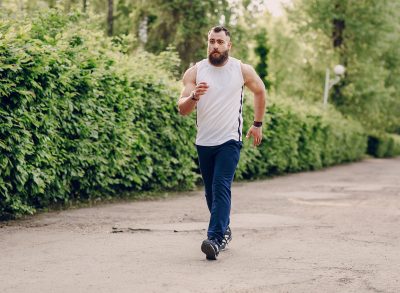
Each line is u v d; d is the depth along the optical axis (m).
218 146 5.84
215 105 5.82
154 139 12.08
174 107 12.70
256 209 10.12
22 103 8.02
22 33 8.29
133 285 4.63
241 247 6.36
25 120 8.06
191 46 27.89
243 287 4.63
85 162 9.78
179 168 12.98
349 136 31.83
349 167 27.88
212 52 5.80
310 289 4.62
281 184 16.56
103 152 10.20
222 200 5.74
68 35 10.27
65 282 4.70
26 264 5.32
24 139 8.02
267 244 6.56
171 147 12.75
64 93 9.00
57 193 9.32
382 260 5.77
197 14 27.67
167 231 7.36
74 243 6.41
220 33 5.80
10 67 7.62
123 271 5.10
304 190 14.41
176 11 27.86
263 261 5.62
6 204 8.23
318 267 5.39
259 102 6.07
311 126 23.62
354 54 35.06
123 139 10.49
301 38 35.28
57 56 8.58
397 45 37.75
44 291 4.42
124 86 10.78
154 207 10.03
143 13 27.95
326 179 18.97
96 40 11.55
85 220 8.23
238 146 5.89
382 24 34.25
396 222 8.53
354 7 34.19
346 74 35.25
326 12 33.94
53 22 11.08
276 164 19.92
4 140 7.83
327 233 7.39
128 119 10.77
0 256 5.67
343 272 5.21
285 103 21.36
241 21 29.52
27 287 4.53
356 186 15.86
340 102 35.69
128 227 7.50
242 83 5.93
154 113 11.93
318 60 35.03
